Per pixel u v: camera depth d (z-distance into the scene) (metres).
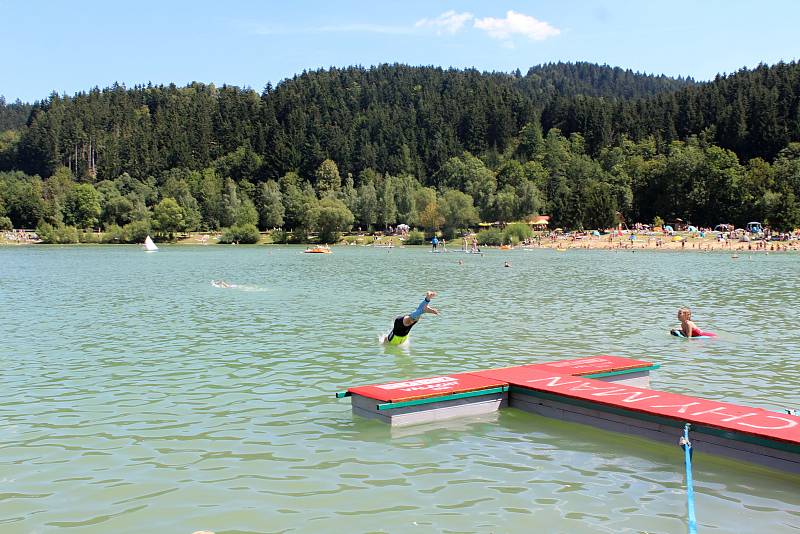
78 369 17.97
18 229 191.88
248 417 13.48
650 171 185.00
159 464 10.88
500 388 14.16
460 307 32.53
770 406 14.17
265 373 17.45
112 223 194.88
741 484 10.02
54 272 62.94
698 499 9.48
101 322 27.25
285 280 51.69
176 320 27.84
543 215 189.25
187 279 52.84
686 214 171.00
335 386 16.06
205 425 12.94
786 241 121.00
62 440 12.07
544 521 8.81
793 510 9.12
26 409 14.06
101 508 9.25
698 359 19.31
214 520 8.87
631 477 10.34
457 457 11.23
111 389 15.73
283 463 10.93
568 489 9.86
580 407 13.08
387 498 9.55
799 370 17.80
